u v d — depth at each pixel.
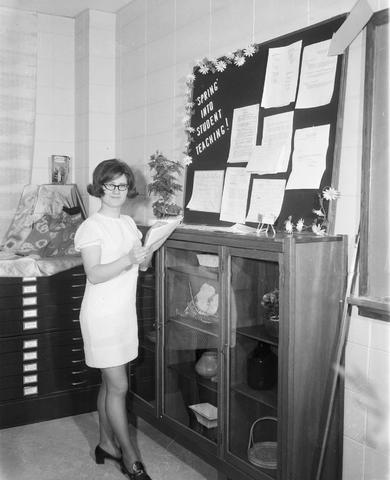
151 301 3.03
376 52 2.11
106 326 2.55
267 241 2.16
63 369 3.47
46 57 4.09
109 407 2.65
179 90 3.40
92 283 2.54
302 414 2.15
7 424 3.31
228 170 2.92
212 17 3.09
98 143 4.09
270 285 2.23
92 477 2.71
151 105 3.69
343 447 2.32
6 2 3.70
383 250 2.11
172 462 2.86
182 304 2.81
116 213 2.70
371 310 2.15
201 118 3.13
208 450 2.58
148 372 3.08
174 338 2.88
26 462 2.86
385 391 2.14
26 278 3.33
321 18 2.41
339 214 2.32
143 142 3.80
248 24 2.83
